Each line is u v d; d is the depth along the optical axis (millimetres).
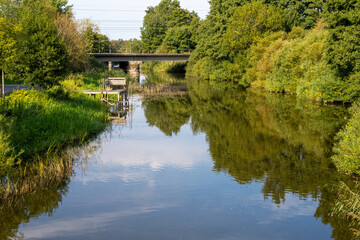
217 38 70188
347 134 14133
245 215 10109
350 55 29484
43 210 10406
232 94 44906
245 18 59594
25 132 15086
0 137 11984
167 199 11281
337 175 13453
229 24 67438
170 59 86000
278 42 49219
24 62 24656
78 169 14180
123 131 21891
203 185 12555
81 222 9648
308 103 34719
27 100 19797
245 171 14148
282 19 58062
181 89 51688
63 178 13094
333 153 16688
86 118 21000
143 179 13195
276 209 10477
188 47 108562
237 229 9266
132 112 29453
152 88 50969
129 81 60125
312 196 11406
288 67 44094
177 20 127812
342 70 32812
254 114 28906
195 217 9977
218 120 26578
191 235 8930
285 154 16703
